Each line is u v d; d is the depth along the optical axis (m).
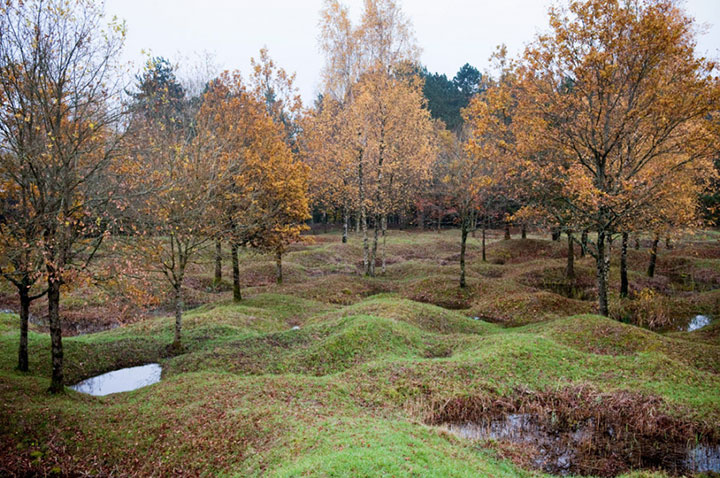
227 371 18.31
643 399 14.92
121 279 14.57
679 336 22.98
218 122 30.86
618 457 12.41
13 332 23.42
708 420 13.64
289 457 10.27
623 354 19.11
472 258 51.38
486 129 24.73
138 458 11.61
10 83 13.18
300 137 45.69
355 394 15.56
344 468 8.91
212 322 25.59
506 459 11.93
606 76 19.88
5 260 13.48
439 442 11.98
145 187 16.95
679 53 19.44
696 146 19.70
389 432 11.70
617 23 19.56
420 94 40.09
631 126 20.77
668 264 41.62
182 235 20.83
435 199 68.06
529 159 24.08
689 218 22.73
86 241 14.89
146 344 22.08
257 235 30.36
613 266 40.69
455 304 33.09
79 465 11.34
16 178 13.70
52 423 12.75
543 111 22.34
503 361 17.80
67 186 13.91
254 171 29.62
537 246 51.28
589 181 19.84
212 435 12.22
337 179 44.31
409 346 20.98
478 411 15.05
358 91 39.09
